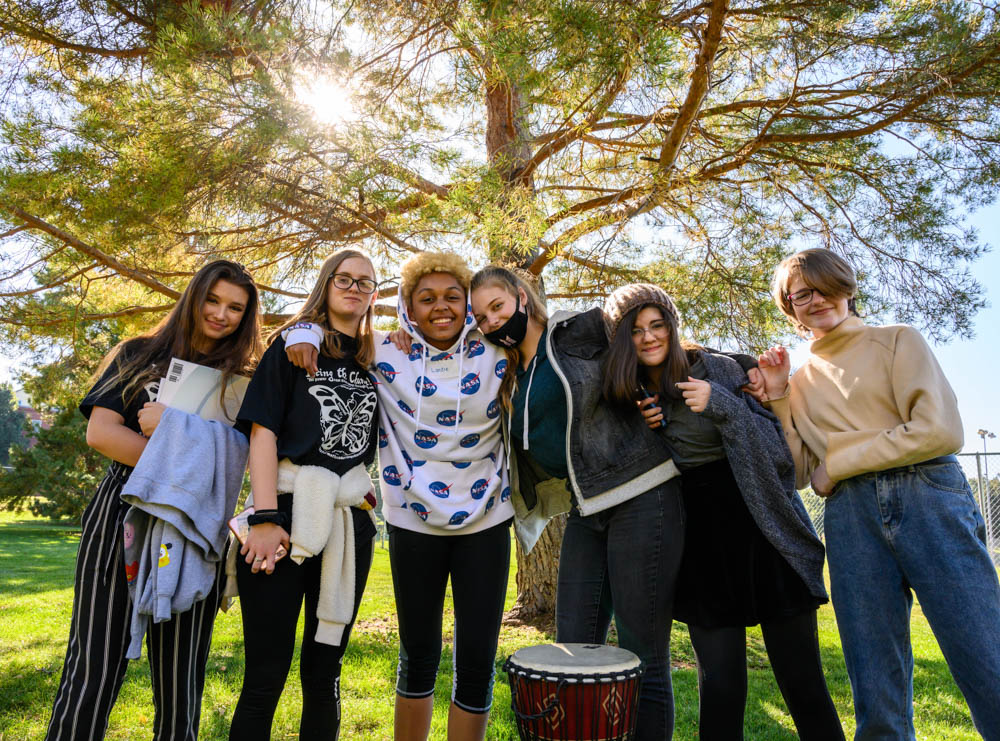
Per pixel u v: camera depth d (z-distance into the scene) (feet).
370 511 8.23
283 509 7.36
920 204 18.74
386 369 8.30
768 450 7.68
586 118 15.11
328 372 7.78
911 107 16.55
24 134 15.37
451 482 8.05
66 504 65.31
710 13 13.15
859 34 15.90
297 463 7.47
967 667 6.57
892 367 7.31
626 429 8.16
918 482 6.98
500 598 8.16
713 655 7.73
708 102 20.25
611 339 8.21
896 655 7.13
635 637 7.75
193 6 14.84
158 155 14.88
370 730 11.10
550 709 6.52
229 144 14.93
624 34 11.76
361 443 7.90
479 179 15.75
